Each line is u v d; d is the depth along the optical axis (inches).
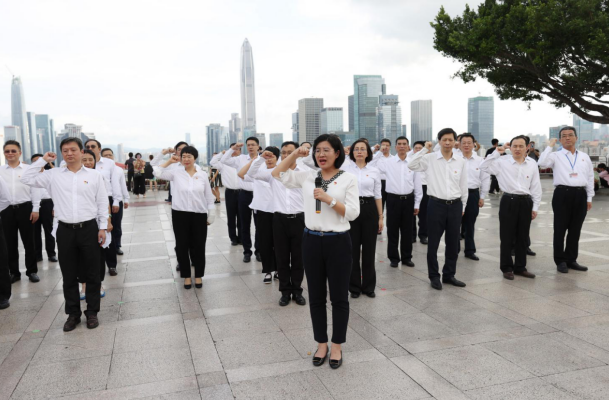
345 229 124.5
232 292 199.9
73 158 159.0
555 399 105.0
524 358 127.0
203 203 204.8
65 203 157.8
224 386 114.4
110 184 260.5
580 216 220.7
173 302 186.5
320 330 127.5
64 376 121.5
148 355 134.2
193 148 205.2
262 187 210.1
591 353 129.6
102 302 187.9
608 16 463.5
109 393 112.0
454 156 199.9
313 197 125.6
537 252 272.7
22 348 141.4
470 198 254.8
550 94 608.4
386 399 106.5
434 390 110.1
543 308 169.6
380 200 193.3
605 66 520.1
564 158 221.8
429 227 202.1
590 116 607.8
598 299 179.3
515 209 211.0
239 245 313.9
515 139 210.2
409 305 176.7
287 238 179.8
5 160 222.2
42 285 217.9
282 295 182.7
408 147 237.5
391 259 242.8
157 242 333.4
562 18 478.9
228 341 143.8
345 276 124.8
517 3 514.6
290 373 121.1
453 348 134.8
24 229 221.8
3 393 112.7
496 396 106.8
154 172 201.2
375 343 139.9
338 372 121.1
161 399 108.6
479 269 233.6
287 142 204.2
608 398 105.0
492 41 519.8
